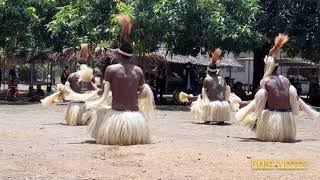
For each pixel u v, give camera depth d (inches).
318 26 916.0
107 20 838.5
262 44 895.1
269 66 391.2
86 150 308.2
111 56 831.1
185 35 834.8
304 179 235.8
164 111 729.0
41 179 228.2
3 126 468.1
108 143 335.3
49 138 374.9
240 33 804.0
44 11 943.0
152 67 1090.7
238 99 543.5
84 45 511.2
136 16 784.3
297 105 385.1
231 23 813.2
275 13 906.7
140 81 351.3
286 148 333.7
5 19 876.0
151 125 504.4
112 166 259.9
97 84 536.1
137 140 337.7
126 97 340.5
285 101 381.1
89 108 342.0
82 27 864.9
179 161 273.4
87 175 237.9
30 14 879.1
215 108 524.1
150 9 789.2
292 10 908.0
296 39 924.0
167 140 367.9
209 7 818.2
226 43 848.3
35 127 462.9
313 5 917.8
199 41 844.6
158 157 283.7
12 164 261.0
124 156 287.6
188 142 356.8
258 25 909.2
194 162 271.7
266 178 236.5
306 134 448.1
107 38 847.1
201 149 316.5
